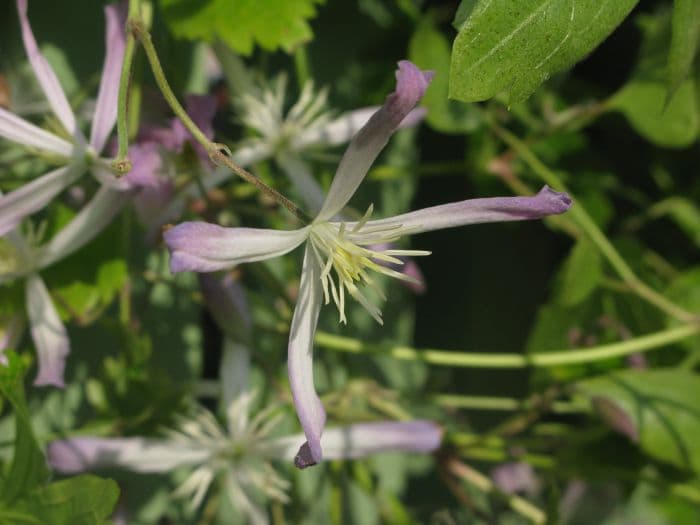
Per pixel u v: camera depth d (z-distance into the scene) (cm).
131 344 17
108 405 16
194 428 16
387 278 24
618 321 21
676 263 25
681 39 11
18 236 14
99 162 13
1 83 16
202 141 11
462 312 26
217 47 17
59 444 15
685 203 25
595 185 24
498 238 27
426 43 19
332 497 19
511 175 22
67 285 15
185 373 20
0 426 17
